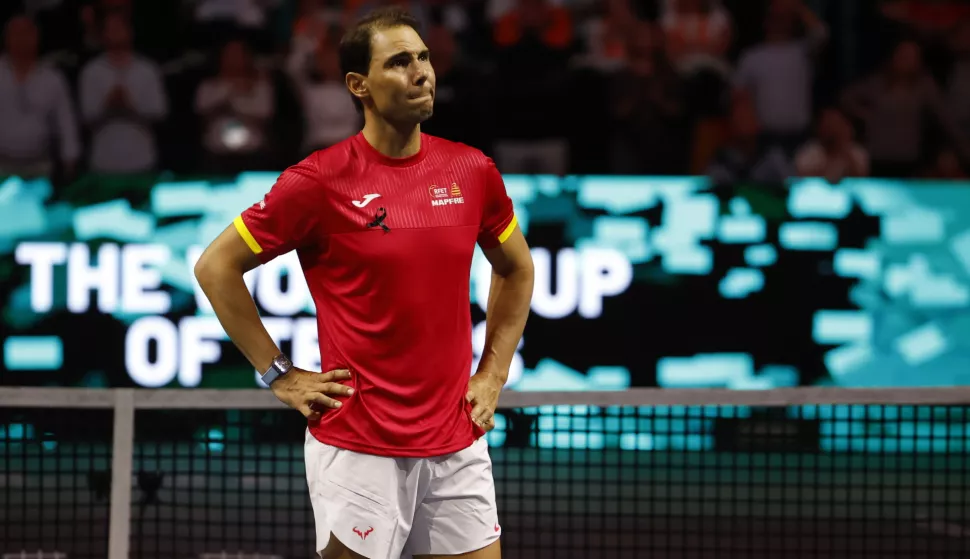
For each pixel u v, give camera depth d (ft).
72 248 74.23
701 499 48.24
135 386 74.54
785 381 77.25
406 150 31.24
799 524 49.08
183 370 74.74
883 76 96.99
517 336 34.04
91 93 90.63
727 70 97.66
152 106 91.30
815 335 77.25
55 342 74.13
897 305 77.77
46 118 89.61
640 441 73.15
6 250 73.92
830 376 77.41
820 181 77.00
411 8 97.55
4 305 73.82
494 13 100.73
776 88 92.27
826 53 106.22
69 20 99.14
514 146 89.61
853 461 73.36
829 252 77.20
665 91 92.53
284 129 91.35
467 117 91.97
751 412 50.47
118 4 94.48
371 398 31.04
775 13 93.30
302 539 55.11
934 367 78.18
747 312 76.74
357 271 30.66
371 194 30.58
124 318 74.54
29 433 59.52
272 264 73.15
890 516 61.62
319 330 32.19
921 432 74.90
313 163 30.78
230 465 65.21
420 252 30.55
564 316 75.87
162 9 99.25
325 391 31.12
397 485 31.19
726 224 76.33
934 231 77.77
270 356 31.60
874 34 106.42
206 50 99.40
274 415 63.62
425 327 30.78
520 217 75.66
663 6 101.40
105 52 92.63
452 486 31.96
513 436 55.67
